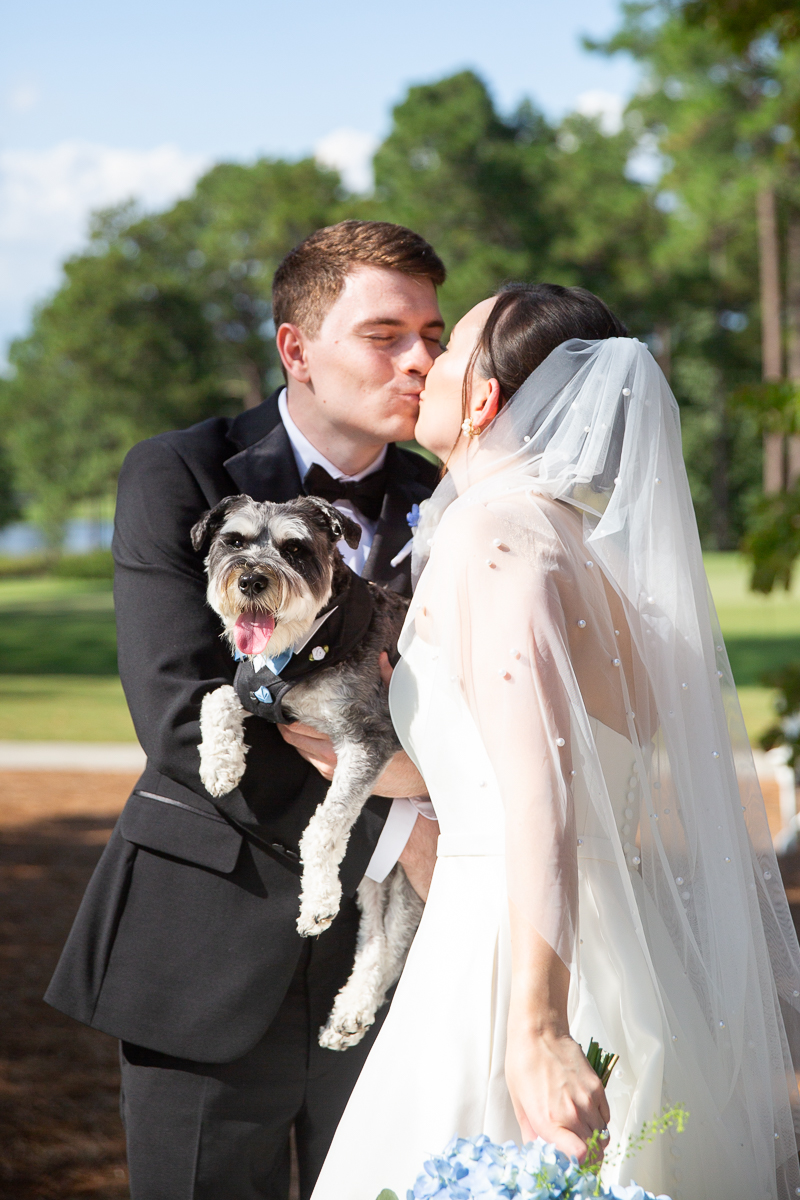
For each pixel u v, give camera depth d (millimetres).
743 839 2236
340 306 2709
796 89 34562
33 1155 4129
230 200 55562
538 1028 1784
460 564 2070
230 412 59438
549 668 1957
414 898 2680
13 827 9258
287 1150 2629
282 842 2453
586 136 53250
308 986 2557
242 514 2566
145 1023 2432
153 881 2496
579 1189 1579
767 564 5758
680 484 2295
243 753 2418
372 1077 2146
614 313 2523
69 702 16938
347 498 2922
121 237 56906
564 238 49500
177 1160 2439
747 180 39781
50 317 56344
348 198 53375
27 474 66812
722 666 2389
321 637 2480
